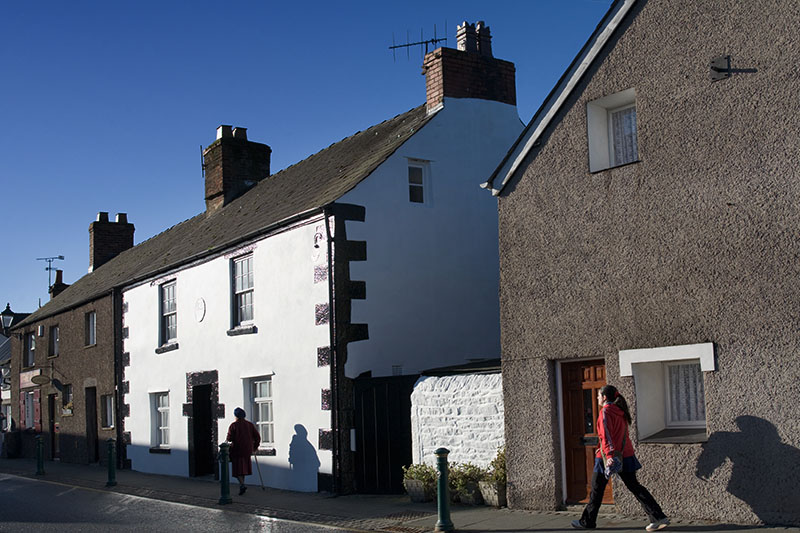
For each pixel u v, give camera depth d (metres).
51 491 16.34
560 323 10.55
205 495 14.48
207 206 22.98
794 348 8.49
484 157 16.47
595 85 10.52
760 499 8.58
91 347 23.62
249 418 16.20
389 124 18.16
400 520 10.66
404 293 14.82
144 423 20.19
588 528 9.11
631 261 9.92
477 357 15.63
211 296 17.61
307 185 17.42
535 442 10.67
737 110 9.16
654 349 9.55
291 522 11.04
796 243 8.59
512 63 17.33
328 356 13.97
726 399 8.93
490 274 16.14
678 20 9.77
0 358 37.78
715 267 9.18
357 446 13.69
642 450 9.53
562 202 10.70
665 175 9.72
